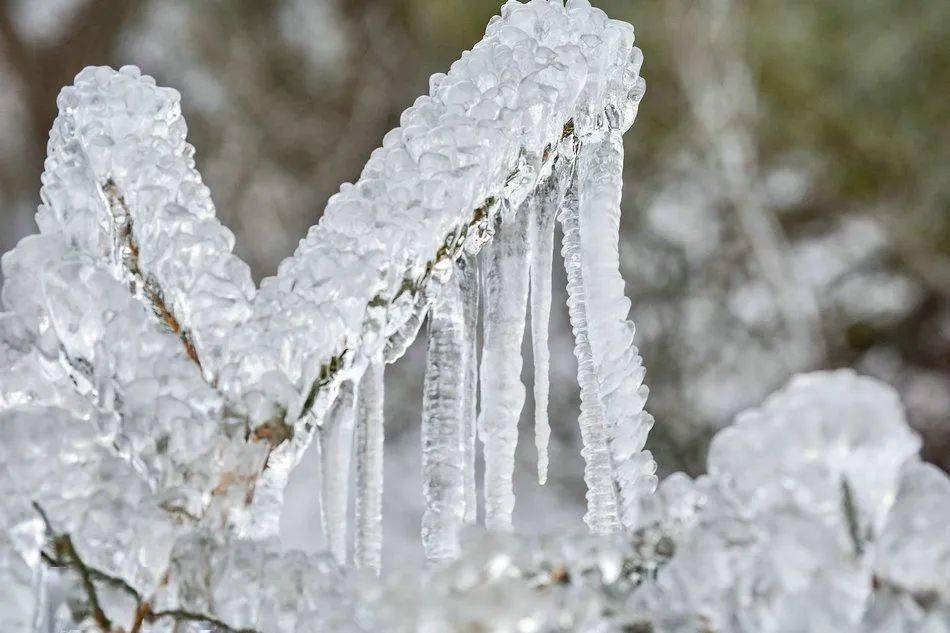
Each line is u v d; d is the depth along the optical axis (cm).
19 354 125
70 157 130
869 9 577
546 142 133
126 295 124
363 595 119
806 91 582
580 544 120
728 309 600
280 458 125
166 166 130
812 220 637
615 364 133
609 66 137
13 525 120
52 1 790
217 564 120
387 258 129
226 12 764
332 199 130
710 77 590
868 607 116
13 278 125
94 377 124
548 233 137
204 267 128
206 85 765
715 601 117
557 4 136
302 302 127
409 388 601
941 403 606
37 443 121
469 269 134
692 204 614
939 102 571
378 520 132
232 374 125
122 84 132
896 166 583
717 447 117
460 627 118
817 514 116
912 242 596
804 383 118
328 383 127
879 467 116
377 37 745
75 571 120
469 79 133
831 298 622
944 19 567
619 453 131
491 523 135
